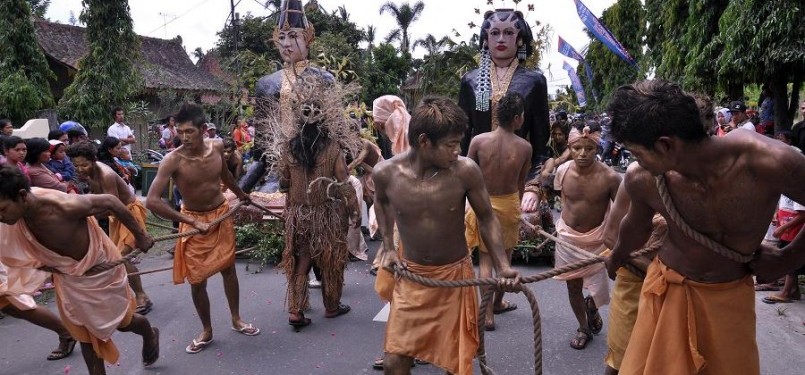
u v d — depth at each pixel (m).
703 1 10.40
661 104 2.01
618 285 3.31
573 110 10.84
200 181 4.54
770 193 2.09
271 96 7.68
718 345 2.36
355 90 5.41
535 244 6.75
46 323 4.37
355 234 7.00
